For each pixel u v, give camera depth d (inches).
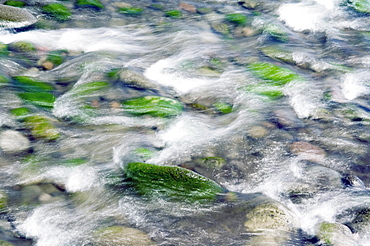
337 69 331.3
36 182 209.8
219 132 254.2
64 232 178.7
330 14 437.7
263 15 441.7
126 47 373.1
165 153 233.9
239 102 288.2
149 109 273.9
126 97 287.7
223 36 398.9
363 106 282.7
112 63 337.1
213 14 449.4
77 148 237.9
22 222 184.1
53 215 188.4
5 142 236.1
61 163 224.2
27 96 283.9
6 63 327.3
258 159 230.7
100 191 203.9
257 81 313.1
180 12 454.3
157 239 174.9
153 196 197.8
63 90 301.4
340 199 198.2
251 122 262.8
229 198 195.5
